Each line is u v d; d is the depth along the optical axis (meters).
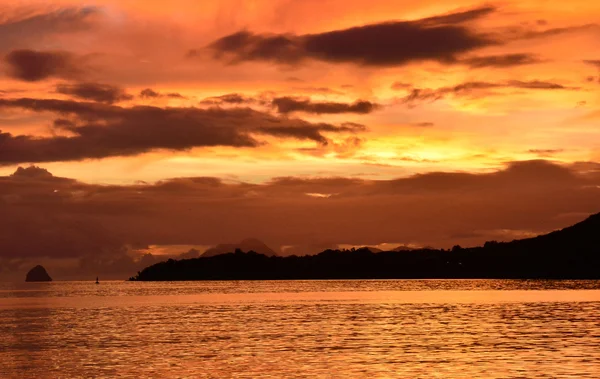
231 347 78.62
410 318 120.69
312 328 102.44
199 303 188.75
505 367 60.62
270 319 122.69
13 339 91.19
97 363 66.94
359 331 96.50
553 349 72.69
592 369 59.25
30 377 59.50
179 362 66.56
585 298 189.88
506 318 117.50
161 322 118.75
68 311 154.88
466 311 137.75
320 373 58.81
